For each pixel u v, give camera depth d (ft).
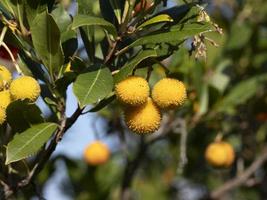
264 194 3.72
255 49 3.43
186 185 4.02
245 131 3.47
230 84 3.38
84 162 3.46
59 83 2.07
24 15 2.11
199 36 2.04
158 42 1.97
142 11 2.06
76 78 1.96
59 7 2.21
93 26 2.19
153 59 2.07
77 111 2.08
